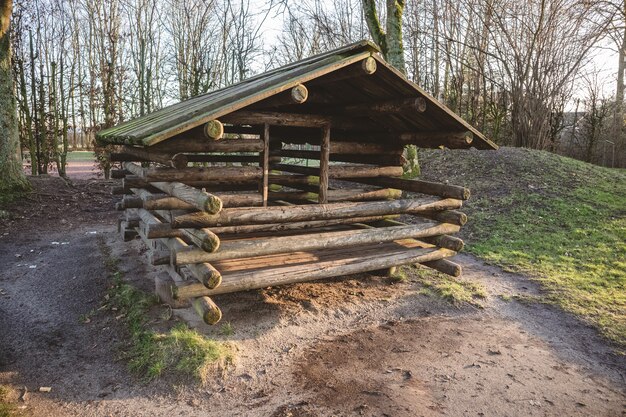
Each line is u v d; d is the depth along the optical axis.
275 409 3.48
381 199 6.59
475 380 3.98
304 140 7.60
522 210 9.69
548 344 4.70
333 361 4.23
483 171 12.31
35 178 12.97
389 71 4.67
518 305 5.67
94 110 17.39
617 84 21.36
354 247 5.96
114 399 3.64
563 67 17.17
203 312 4.19
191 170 4.95
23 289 5.97
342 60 4.41
